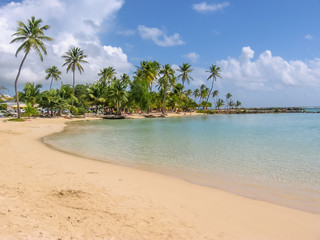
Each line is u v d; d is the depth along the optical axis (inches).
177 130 1111.6
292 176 342.3
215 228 173.5
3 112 1891.0
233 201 237.9
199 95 4407.0
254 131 1066.1
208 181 316.8
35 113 1721.2
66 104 2038.6
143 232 159.5
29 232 143.2
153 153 531.2
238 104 5511.8
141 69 2544.3
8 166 345.7
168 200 232.5
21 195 218.2
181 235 158.7
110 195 238.2
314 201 243.3
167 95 3034.0
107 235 150.9
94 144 660.1
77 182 279.6
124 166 401.7
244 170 379.6
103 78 2687.0
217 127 1298.0
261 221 190.2
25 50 1344.7
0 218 158.7
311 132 1006.4
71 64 2180.1
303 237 163.9
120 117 2215.8
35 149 531.2
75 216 178.2
